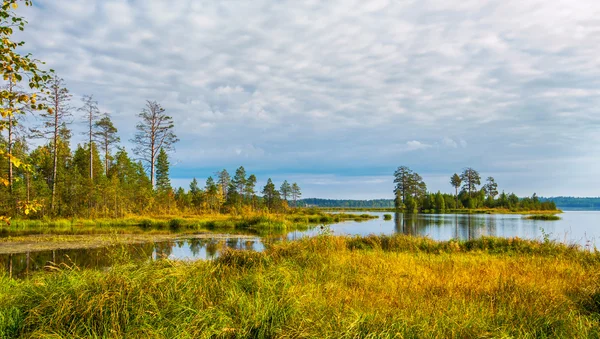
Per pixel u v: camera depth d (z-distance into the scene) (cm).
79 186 3509
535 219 5078
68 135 3809
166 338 395
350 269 853
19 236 2122
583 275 788
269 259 878
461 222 4291
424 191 10731
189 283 538
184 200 5544
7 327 424
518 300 565
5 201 2952
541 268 895
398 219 4966
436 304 544
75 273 539
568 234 2717
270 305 468
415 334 424
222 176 7556
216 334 412
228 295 519
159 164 5747
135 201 4225
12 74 450
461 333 430
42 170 4147
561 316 489
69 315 424
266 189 8206
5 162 2873
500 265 948
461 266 927
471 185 10288
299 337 405
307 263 897
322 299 542
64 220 3070
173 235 2314
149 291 472
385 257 1084
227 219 3681
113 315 412
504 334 417
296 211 5669
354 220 4619
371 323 437
